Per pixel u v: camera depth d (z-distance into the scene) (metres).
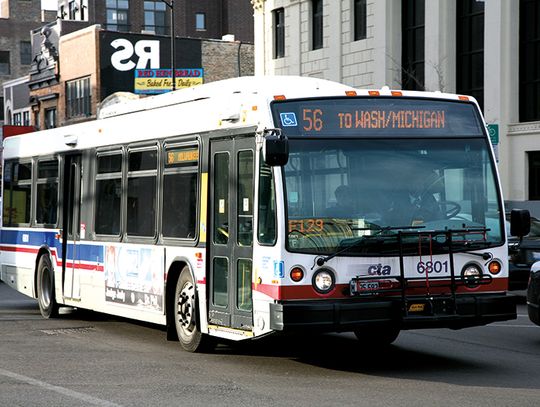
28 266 25.31
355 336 19.98
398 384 14.12
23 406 12.46
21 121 96.06
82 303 22.12
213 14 120.06
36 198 25.05
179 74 81.06
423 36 48.66
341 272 14.65
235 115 15.98
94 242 21.50
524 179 43.12
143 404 12.58
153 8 116.56
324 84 16.25
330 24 53.97
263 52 60.22
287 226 14.55
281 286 14.46
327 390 13.60
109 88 81.19
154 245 18.72
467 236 15.35
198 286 17.06
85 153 22.22
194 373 15.19
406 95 15.50
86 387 13.88
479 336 19.75
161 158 18.64
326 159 14.91
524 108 43.66
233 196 16.02
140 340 19.53
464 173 15.56
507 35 43.62
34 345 18.72
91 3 112.56
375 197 14.98
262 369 15.61
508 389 13.69
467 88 46.28
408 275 14.93
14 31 130.88
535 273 18.67
